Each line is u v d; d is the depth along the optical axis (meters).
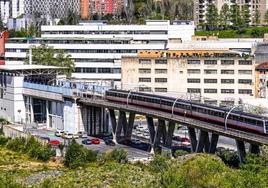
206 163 189.12
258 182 180.12
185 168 187.38
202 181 179.00
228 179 180.00
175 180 182.62
